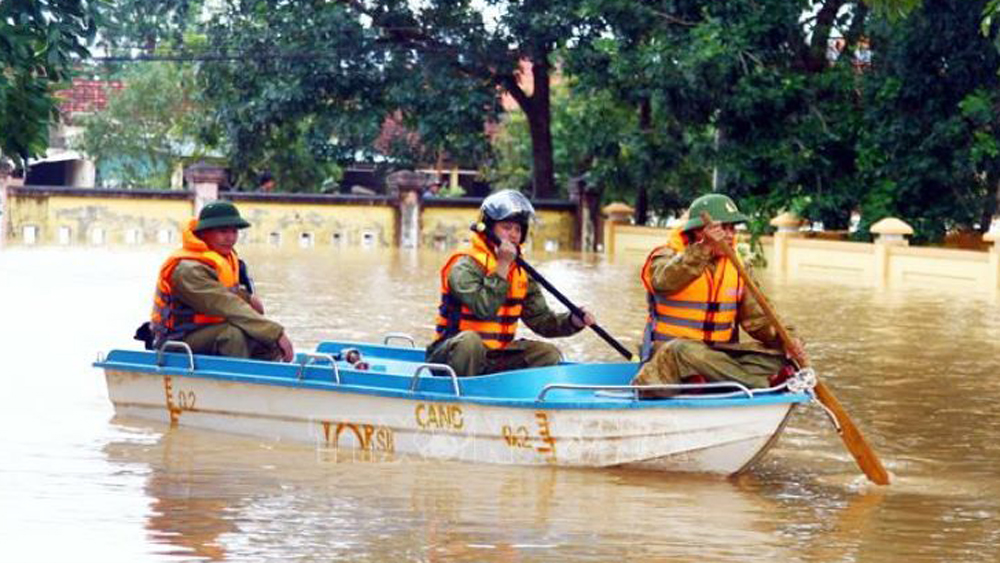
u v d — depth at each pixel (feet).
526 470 35.50
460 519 30.83
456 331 38.22
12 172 129.70
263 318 40.45
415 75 130.93
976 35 104.37
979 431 43.09
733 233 37.22
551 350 38.81
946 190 110.83
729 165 112.98
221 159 157.48
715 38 108.47
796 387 35.06
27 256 109.19
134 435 39.04
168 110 154.30
